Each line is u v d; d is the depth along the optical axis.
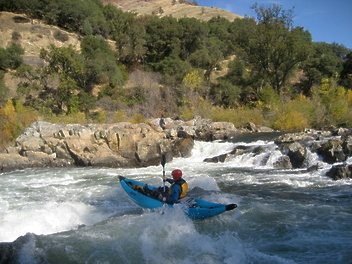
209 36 62.06
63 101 35.84
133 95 39.56
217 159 16.08
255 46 38.88
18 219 7.53
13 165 16.66
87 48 46.09
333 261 5.06
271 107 27.20
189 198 7.44
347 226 6.50
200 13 100.00
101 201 9.55
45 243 5.99
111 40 57.44
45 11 54.44
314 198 8.70
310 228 6.48
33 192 11.10
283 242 5.88
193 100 36.72
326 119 23.39
